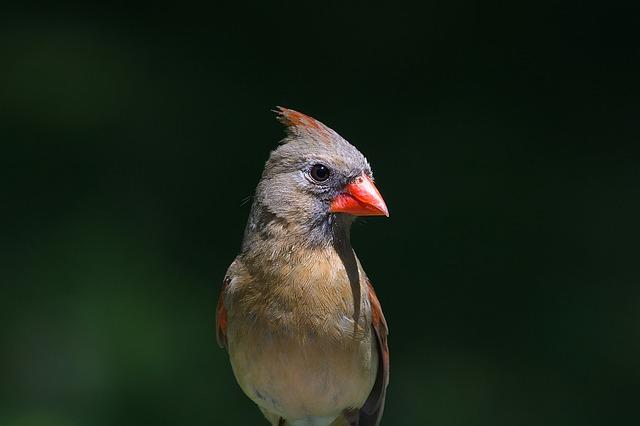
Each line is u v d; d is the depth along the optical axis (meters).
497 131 12.72
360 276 6.58
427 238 11.76
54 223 11.77
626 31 13.33
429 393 10.55
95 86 12.93
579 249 11.66
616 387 10.65
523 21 13.52
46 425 10.25
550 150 12.57
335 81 13.32
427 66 13.38
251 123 12.86
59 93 12.85
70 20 13.60
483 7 13.59
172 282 11.30
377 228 11.76
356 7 13.70
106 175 12.23
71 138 12.42
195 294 11.22
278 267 6.36
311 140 6.56
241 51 13.47
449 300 11.31
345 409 6.84
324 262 6.40
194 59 13.35
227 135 12.73
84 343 10.75
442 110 13.01
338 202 6.46
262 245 6.45
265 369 6.46
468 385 10.59
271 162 6.61
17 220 11.80
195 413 10.44
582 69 13.19
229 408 10.48
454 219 11.93
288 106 13.12
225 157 12.54
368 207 6.41
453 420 10.40
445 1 13.65
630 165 12.41
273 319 6.34
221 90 13.08
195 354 10.74
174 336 10.84
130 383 10.57
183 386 10.57
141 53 13.34
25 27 13.48
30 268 11.31
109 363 10.66
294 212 6.43
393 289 11.35
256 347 6.42
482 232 11.80
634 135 12.69
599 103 12.95
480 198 12.08
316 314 6.32
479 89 13.16
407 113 13.02
